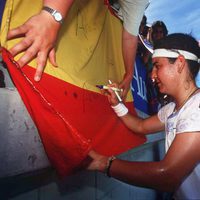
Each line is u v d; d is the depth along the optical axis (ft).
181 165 3.39
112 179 6.14
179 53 3.85
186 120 3.48
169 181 3.46
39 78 3.10
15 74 2.76
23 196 3.44
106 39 5.32
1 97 2.84
